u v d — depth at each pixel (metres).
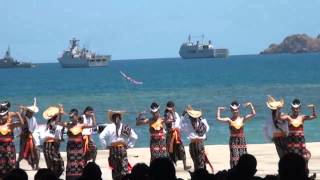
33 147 26.44
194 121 25.38
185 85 122.81
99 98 93.81
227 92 97.94
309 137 43.81
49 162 24.34
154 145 25.34
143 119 25.73
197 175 12.87
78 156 23.59
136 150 35.00
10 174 12.77
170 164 12.02
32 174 26.20
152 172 11.99
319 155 31.14
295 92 93.06
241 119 25.02
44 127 26.44
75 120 23.77
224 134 46.88
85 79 163.50
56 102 89.06
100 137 23.55
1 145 23.89
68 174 23.58
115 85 130.38
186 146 36.97
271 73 162.00
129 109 71.81
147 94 99.44
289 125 24.20
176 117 26.25
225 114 62.56
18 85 145.00
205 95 92.88
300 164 11.07
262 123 52.53
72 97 98.50
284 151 24.34
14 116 26.16
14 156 24.16
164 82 136.75
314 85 108.69
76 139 23.61
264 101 78.00
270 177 12.98
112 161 23.53
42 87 132.62
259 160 29.88
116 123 23.62
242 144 24.88
